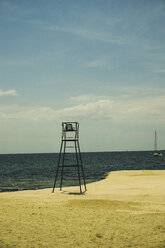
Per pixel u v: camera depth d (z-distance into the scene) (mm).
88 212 12531
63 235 8891
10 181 39406
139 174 35906
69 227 9875
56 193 20922
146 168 69000
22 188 30766
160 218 11250
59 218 11273
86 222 10602
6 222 10422
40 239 8422
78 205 14367
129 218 11281
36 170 65750
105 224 10305
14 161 129500
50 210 12961
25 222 10508
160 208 13602
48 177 46312
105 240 8422
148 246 7836
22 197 18047
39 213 12234
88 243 8125
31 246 7762
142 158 140625
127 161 109438
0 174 53625
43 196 18797
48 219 11078
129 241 8297
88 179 41750
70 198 17516
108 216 11672
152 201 15867
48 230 9461
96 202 15195
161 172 37656
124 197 17656
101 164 90625
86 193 20516
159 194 18562
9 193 21234
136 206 14164
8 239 8297
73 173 55375
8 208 13359
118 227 9875
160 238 8547
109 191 21062
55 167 78375
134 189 21594
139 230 9477
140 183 25938
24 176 48844
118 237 8711
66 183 35969
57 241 8273
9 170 65938
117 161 111125
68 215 11867
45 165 90562
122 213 12312
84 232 9250
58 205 14398
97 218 11297
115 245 7957
